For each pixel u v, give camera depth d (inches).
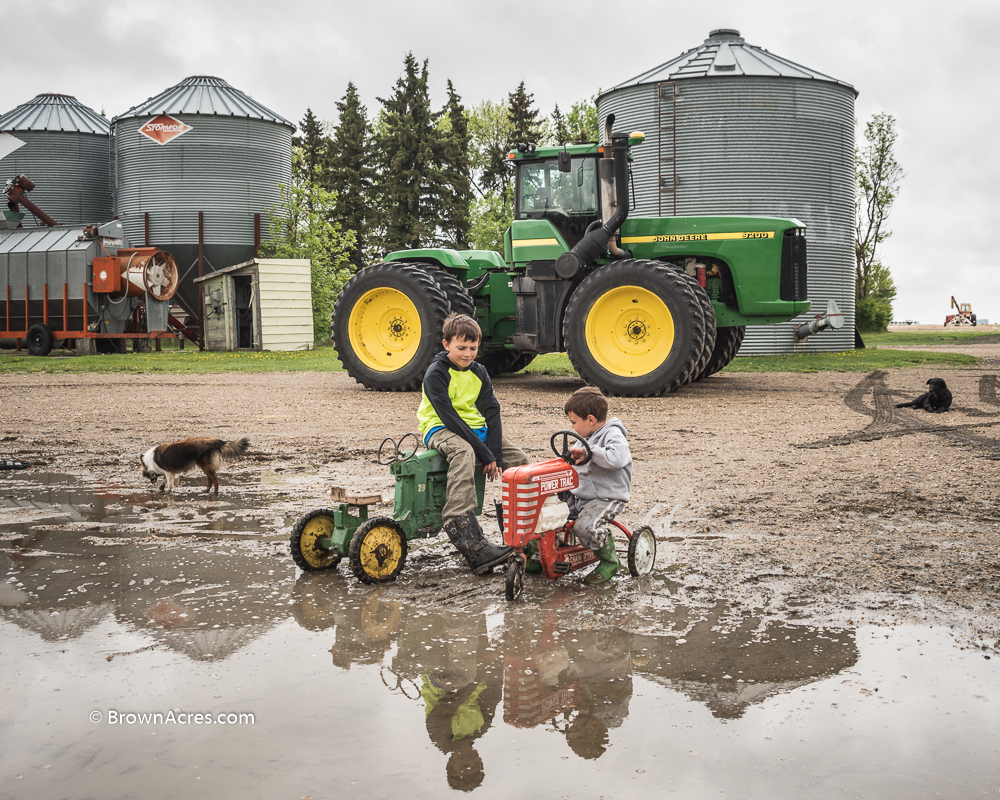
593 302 459.8
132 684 109.7
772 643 123.2
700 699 104.9
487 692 107.3
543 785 84.4
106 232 936.9
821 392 486.6
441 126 1872.5
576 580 158.2
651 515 200.8
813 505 209.6
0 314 946.1
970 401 446.0
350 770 87.5
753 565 161.6
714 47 884.6
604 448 159.2
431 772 87.1
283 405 432.5
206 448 231.8
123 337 931.3
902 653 118.9
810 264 864.3
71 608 140.4
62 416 386.9
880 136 1830.7
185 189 1162.0
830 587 148.2
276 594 149.3
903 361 743.7
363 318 516.4
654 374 450.6
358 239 1779.0
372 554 154.9
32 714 100.8
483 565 161.0
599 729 96.8
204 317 1066.1
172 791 83.4
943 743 93.2
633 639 125.6
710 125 836.0
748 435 325.4
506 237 503.8
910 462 267.1
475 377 170.2
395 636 128.0
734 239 470.0
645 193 865.5
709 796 82.2
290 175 1264.8
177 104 1164.5
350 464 273.7
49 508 214.8
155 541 183.6
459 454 163.5
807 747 92.3
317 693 106.8
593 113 1632.6
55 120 1294.3
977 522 192.4
